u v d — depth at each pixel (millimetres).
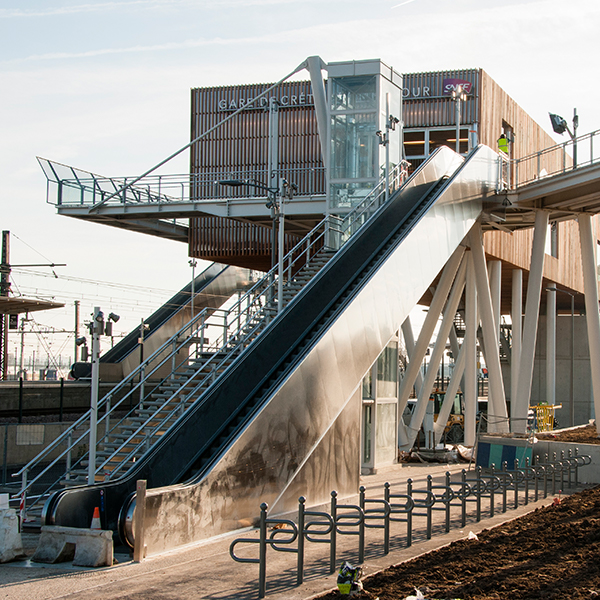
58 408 39938
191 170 47812
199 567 11805
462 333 66438
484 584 9945
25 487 16688
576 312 76875
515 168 34062
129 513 12430
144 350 50031
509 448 25828
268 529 15422
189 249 45250
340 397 18734
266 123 46906
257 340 18672
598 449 24516
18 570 11648
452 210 27359
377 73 30672
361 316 19875
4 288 45969
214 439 16016
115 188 36781
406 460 30625
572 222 58656
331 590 10109
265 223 37719
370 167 30469
